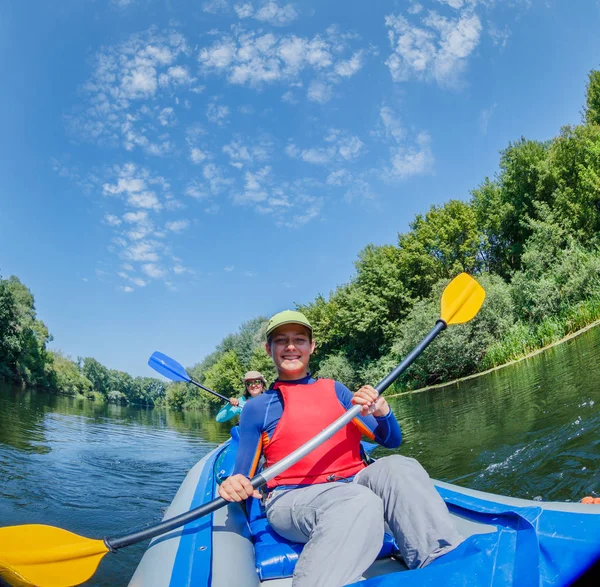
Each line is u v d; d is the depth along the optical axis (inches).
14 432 362.3
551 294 484.4
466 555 49.3
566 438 157.1
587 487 115.7
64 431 426.9
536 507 61.4
